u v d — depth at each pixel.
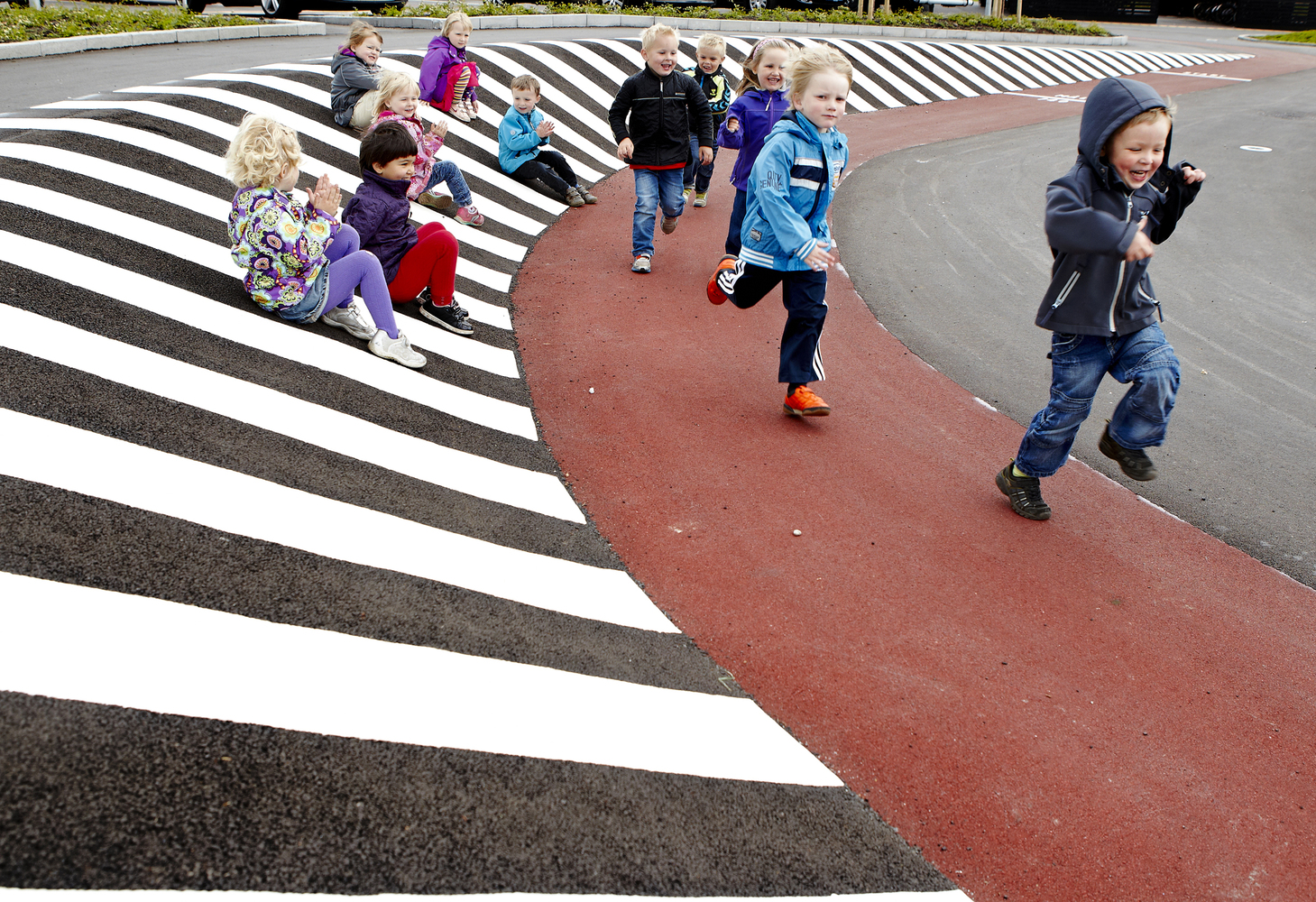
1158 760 2.99
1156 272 8.37
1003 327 6.81
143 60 11.34
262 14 17.72
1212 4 38.06
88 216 4.90
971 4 26.72
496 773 2.53
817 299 4.84
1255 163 13.05
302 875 2.09
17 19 12.73
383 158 5.20
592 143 11.21
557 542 3.77
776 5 22.73
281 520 3.35
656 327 6.19
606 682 3.01
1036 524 4.28
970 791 2.81
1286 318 7.33
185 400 3.83
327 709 2.58
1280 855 2.70
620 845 2.41
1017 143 13.81
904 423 5.18
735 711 3.01
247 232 4.53
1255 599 3.86
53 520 2.94
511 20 16.88
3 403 3.37
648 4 20.33
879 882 2.49
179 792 2.19
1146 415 3.81
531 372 5.38
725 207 9.57
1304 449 5.16
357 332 4.92
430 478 3.97
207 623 2.75
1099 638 3.54
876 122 15.19
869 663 3.30
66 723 2.26
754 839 2.54
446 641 3.00
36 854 1.95
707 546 3.90
